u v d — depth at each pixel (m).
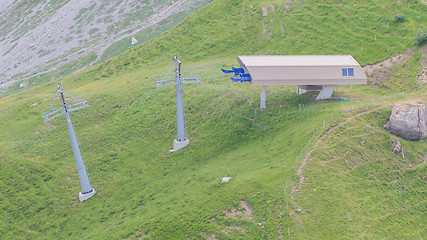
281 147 54.00
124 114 72.62
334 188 44.06
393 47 75.44
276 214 40.97
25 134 71.06
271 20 99.12
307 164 47.38
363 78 61.03
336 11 91.81
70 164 62.16
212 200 45.91
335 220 39.97
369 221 40.84
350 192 44.12
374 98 63.44
